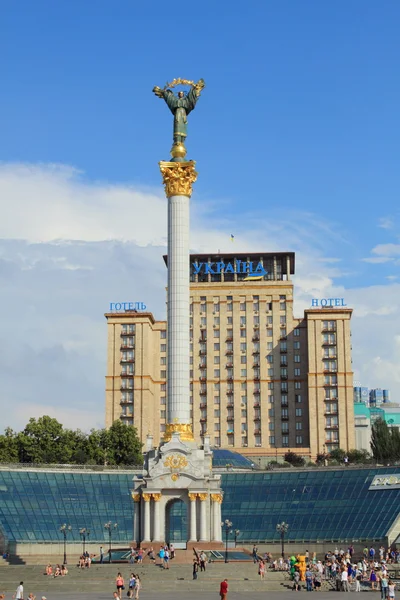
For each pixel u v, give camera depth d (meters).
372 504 155.25
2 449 187.25
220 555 119.75
